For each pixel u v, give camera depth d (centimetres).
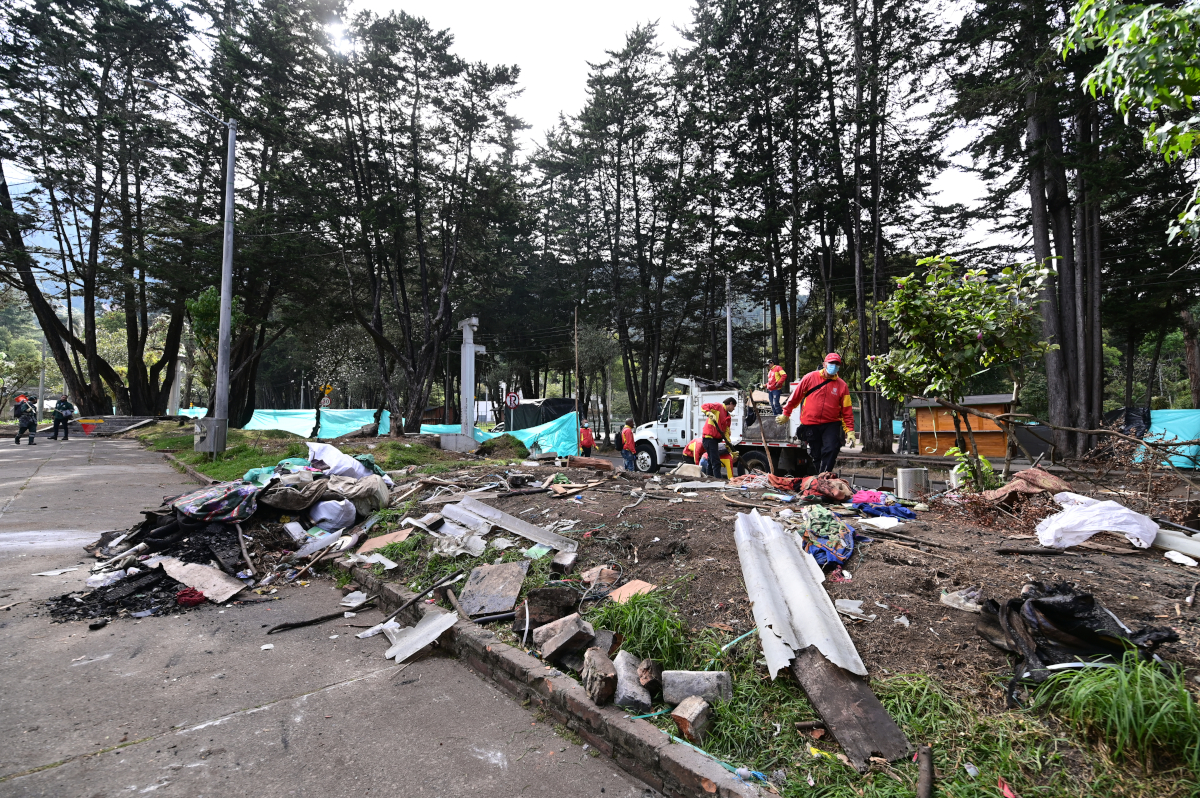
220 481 1070
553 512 585
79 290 2998
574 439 1961
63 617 442
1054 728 242
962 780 225
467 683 353
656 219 3222
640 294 3192
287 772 261
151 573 525
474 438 1800
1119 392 3969
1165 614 305
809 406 739
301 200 2347
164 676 354
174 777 254
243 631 429
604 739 279
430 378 2602
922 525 493
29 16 2491
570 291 3456
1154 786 212
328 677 358
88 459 1558
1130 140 1471
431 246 2859
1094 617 271
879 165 2161
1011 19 1566
